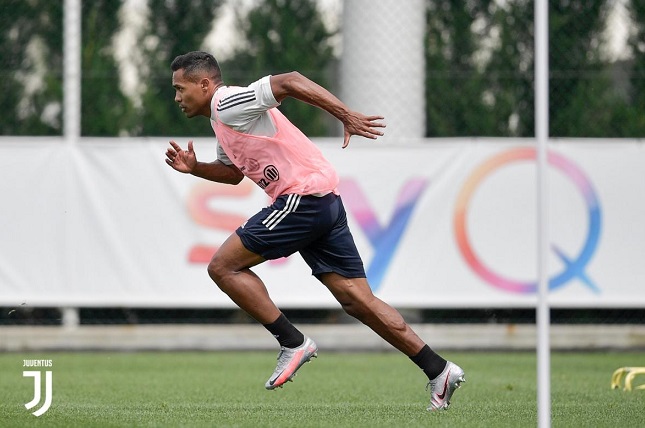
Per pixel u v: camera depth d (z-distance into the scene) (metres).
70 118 34.34
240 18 40.88
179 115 38.91
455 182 34.56
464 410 19.33
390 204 34.47
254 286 18.12
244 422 17.25
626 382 24.44
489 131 37.78
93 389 24.64
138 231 34.22
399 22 36.72
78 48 34.34
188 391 24.19
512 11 38.91
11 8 39.88
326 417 18.02
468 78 37.84
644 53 37.59
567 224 34.75
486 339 35.78
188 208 34.22
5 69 39.84
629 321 36.31
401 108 36.66
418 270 34.47
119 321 35.97
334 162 34.47
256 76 39.28
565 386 25.61
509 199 34.69
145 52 40.19
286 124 17.98
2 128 39.53
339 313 36.50
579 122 37.19
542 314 14.79
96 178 34.31
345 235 18.44
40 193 34.16
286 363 18.27
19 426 16.98
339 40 40.19
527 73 38.28
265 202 34.19
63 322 35.34
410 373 29.16
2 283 34.03
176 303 34.28
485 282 34.62
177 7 40.66
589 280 34.75
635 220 34.84
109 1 40.12
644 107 37.16
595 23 37.94
